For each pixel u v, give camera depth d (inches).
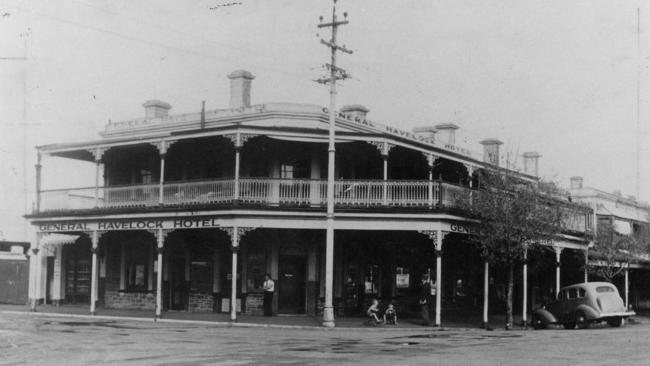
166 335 829.8
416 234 1273.4
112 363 546.0
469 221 1159.6
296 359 577.3
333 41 1095.0
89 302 1430.9
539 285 1675.7
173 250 1314.0
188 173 1332.4
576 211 1454.2
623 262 1574.8
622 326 1249.4
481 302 1487.5
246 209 1104.8
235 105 1385.3
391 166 1379.2
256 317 1168.8
